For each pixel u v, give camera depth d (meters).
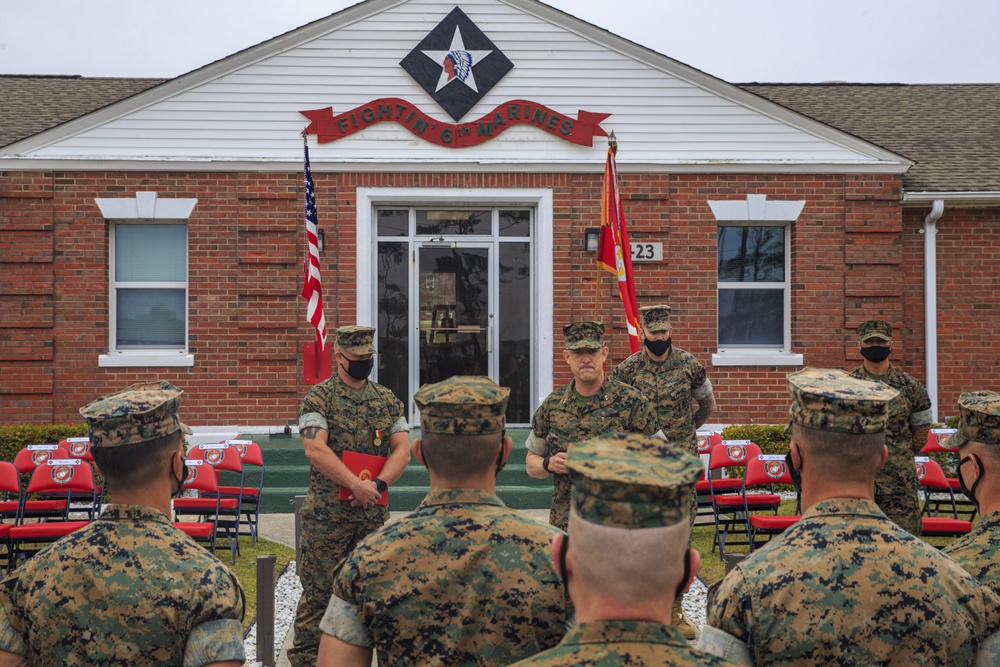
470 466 2.86
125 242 11.97
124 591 2.62
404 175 11.96
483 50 12.01
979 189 12.38
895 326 12.24
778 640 2.49
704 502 9.36
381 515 5.29
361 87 11.94
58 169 11.66
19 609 2.69
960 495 10.71
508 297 12.41
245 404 11.79
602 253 8.85
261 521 10.18
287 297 11.84
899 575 2.50
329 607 2.81
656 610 1.94
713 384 12.09
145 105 11.77
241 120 11.84
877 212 12.23
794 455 2.78
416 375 12.32
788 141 12.19
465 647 2.65
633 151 12.11
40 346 11.59
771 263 12.51
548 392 11.98
